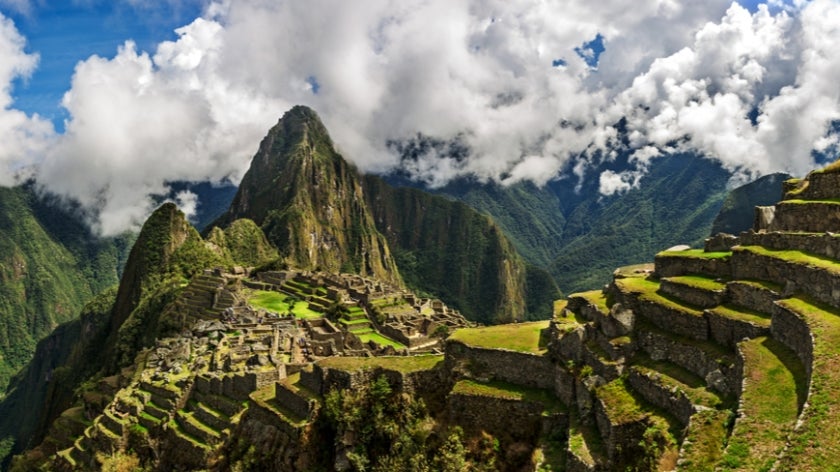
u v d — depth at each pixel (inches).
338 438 1318.9
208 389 2059.5
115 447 2021.4
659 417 941.2
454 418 1240.8
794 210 1397.6
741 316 1019.9
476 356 1325.0
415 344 3444.9
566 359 1205.1
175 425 1966.0
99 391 2923.2
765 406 785.6
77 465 2142.0
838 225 1278.3
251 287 5841.5
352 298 5036.9
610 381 1083.3
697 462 770.2
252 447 1448.1
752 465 699.4
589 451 986.1
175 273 7691.9
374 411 1327.5
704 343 1035.3
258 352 2417.6
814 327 843.4
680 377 991.0
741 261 1195.3
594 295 1450.5
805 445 671.8
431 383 1353.3
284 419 1425.9
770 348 916.6
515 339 1380.4
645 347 1122.7
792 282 1026.1
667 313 1128.2
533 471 1082.1
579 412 1098.7
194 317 4448.8
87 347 7623.0
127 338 5575.8
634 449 931.3
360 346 2925.7
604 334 1187.3
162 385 2204.7
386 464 1228.5
